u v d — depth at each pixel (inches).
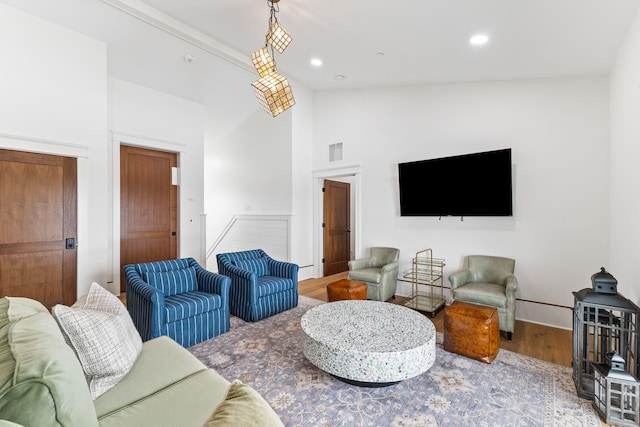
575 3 81.5
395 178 180.5
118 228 164.2
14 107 115.3
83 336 53.9
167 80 173.3
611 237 117.3
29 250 121.5
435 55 125.7
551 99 132.6
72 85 129.3
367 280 159.2
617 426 68.2
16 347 36.6
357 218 196.7
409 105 174.7
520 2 84.4
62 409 32.6
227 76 174.6
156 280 115.8
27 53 117.9
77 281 132.9
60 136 126.5
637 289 87.7
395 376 73.9
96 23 124.0
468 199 147.5
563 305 129.9
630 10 82.9
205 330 111.3
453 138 158.7
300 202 216.7
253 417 25.2
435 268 164.1
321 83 191.6
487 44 110.7
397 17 101.3
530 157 137.2
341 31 115.6
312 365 94.0
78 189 133.0
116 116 164.2
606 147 121.3
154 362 64.8
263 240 229.0
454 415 72.1
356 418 70.7
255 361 96.5
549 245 133.0
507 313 115.6
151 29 127.0
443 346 106.4
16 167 118.3
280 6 104.7
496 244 145.8
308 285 199.6
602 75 122.4
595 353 79.6
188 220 196.4
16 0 110.4
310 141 222.8
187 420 47.6
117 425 46.1
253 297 129.4
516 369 93.0
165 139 184.4
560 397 79.3
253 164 237.1
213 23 125.5
